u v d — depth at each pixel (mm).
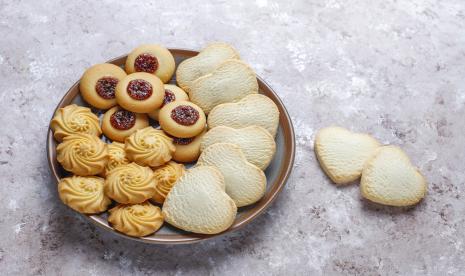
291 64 791
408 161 690
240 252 651
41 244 643
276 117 664
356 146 695
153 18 818
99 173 622
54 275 628
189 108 646
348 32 827
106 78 662
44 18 804
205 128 660
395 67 798
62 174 622
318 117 749
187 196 600
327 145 699
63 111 636
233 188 618
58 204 665
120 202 597
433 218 684
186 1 836
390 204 675
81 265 635
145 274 635
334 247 661
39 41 783
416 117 756
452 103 771
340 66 793
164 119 637
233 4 840
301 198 688
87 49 784
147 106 640
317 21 834
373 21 840
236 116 655
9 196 668
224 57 703
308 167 709
